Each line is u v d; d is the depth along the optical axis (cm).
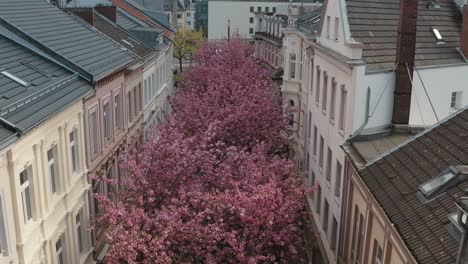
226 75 3922
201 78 4481
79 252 1772
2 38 1725
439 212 1039
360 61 1698
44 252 1453
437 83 1909
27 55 1714
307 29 3120
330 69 2108
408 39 1688
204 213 1519
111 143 2212
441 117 1947
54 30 2033
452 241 933
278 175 1875
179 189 1638
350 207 1630
